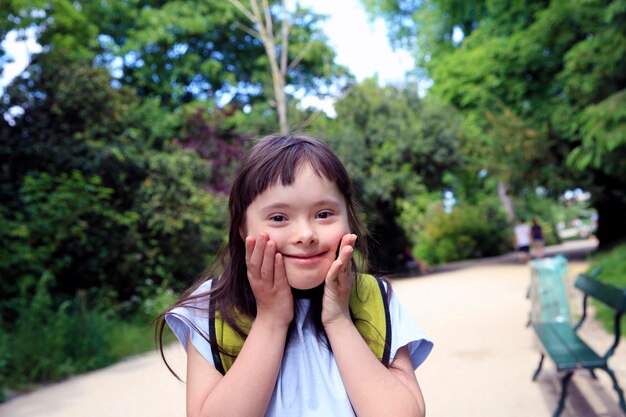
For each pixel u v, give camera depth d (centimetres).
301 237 121
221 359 127
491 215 2911
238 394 115
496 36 1764
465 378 517
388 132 1698
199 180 1279
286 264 123
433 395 475
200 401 123
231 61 2416
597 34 1153
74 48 1170
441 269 1998
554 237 3419
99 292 918
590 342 611
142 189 1018
